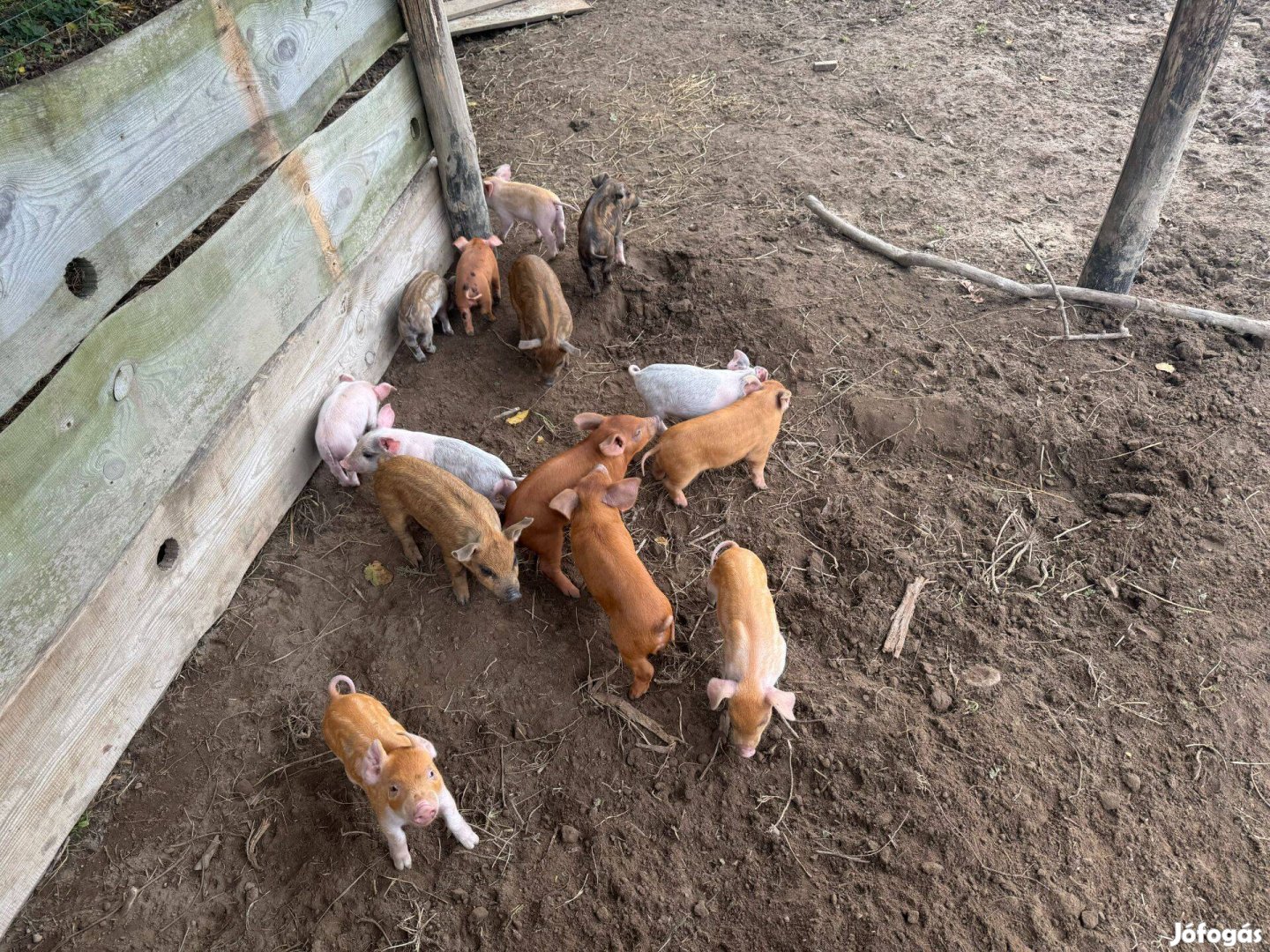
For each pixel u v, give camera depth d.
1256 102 6.85
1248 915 3.01
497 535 3.68
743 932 3.04
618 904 3.11
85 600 3.05
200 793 3.36
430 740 3.54
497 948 3.03
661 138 6.89
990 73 7.50
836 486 4.43
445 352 5.28
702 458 4.17
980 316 5.22
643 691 3.63
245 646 3.77
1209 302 5.23
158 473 3.32
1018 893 3.06
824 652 3.80
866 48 7.99
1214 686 3.57
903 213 6.04
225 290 3.61
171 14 3.11
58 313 2.77
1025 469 4.47
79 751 3.13
